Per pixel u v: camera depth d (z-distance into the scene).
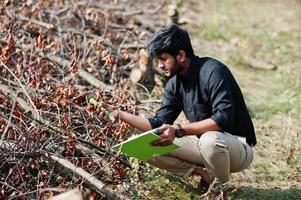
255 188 7.14
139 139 5.68
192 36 13.40
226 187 6.32
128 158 7.10
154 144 5.84
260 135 8.68
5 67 7.11
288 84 10.90
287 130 8.88
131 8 13.16
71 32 9.59
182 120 8.41
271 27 14.80
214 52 12.51
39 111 6.88
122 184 6.71
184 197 6.69
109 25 10.55
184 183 6.93
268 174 7.52
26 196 6.08
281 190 7.12
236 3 16.97
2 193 5.80
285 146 8.32
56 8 10.37
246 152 6.30
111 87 8.02
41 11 9.88
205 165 6.18
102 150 6.77
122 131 6.82
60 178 6.39
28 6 9.88
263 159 7.94
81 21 10.31
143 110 8.05
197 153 6.31
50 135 6.80
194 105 6.21
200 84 6.07
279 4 17.14
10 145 6.36
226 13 15.85
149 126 6.27
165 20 13.10
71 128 6.81
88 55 9.09
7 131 6.64
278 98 10.21
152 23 12.40
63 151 6.69
